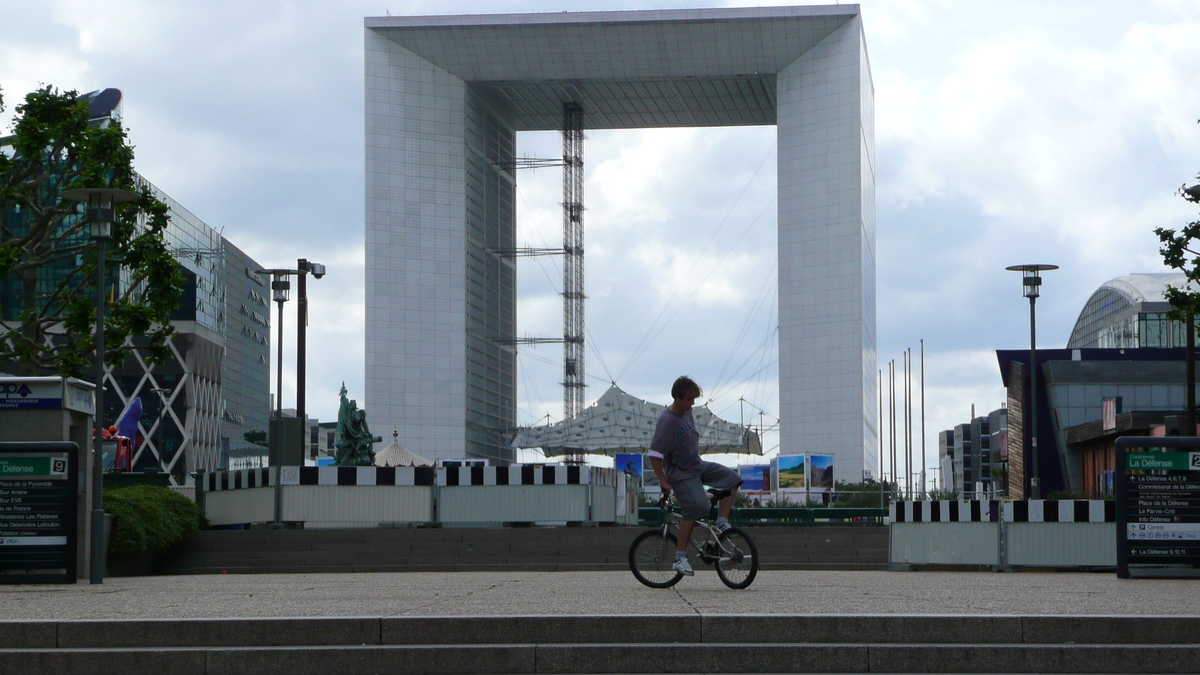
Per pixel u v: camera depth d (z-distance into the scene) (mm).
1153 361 82000
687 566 14281
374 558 29531
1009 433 85688
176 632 10523
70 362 34219
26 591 17375
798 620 10484
